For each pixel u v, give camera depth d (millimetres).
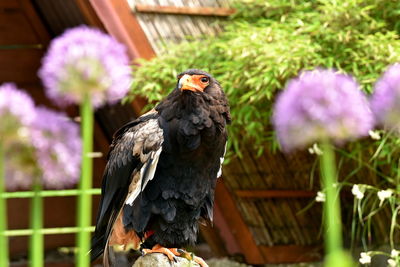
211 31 6535
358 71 5707
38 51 7809
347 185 6680
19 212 7734
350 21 5855
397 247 6348
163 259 3996
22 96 1547
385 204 5996
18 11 7684
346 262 1230
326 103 1724
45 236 7883
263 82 5676
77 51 1652
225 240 6984
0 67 7656
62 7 6945
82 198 1570
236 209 6770
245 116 5859
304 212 7000
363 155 6234
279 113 1771
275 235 6945
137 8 6184
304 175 6770
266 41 5922
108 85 1671
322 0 5809
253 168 6637
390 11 5996
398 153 5859
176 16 6434
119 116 7445
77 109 7805
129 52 6125
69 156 1633
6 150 1567
